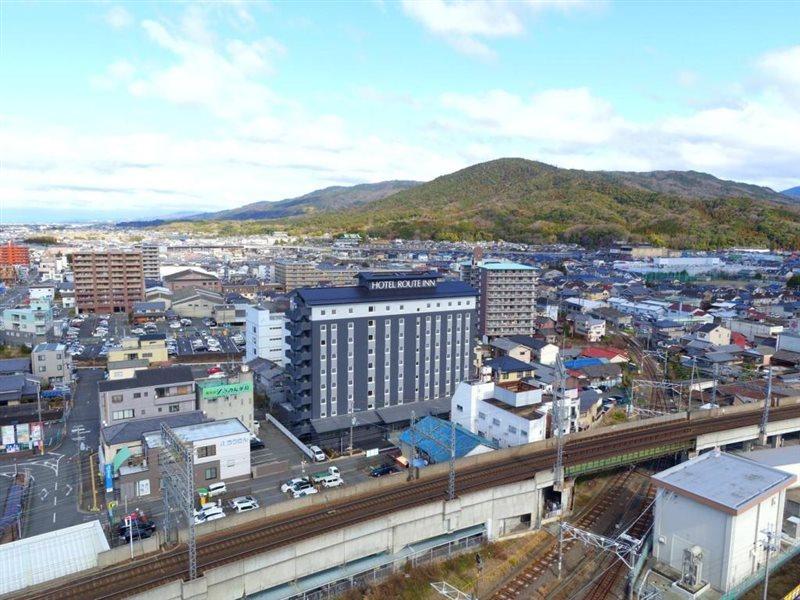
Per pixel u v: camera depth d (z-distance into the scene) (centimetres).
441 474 5903
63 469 6862
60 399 9275
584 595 4662
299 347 7831
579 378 10069
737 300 17675
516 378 9550
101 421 7438
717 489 4844
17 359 10256
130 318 16625
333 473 6544
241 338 13962
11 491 6109
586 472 6128
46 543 4500
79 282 17325
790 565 4984
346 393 8150
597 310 16112
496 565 5053
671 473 5181
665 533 5025
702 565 4706
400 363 8550
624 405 9444
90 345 13162
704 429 7262
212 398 7606
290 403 8369
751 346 12450
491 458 6259
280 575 4400
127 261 17612
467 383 7700
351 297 8119
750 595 4566
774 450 6306
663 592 4597
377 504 5216
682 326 14125
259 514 4978
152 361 10938
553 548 5366
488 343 13288
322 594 4516
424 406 8581
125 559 4359
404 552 4922
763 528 4853
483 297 13825
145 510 5891
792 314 15450
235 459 6544
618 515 6003
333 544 4628
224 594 4162
